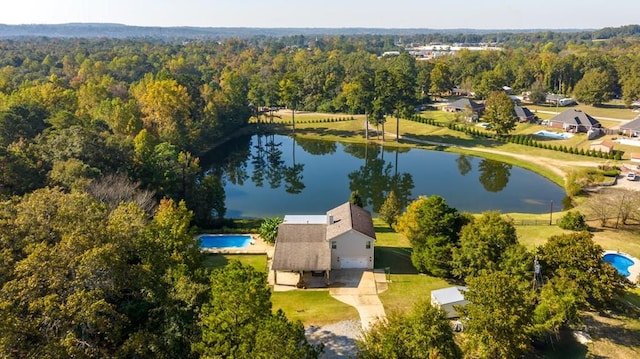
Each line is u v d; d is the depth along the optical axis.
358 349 35.75
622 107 144.50
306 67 180.75
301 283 45.53
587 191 74.50
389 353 27.98
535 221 61.78
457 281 46.28
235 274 28.56
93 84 115.31
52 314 24.80
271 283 46.41
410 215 49.31
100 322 25.61
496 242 42.06
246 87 154.75
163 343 27.31
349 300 43.06
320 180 89.31
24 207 33.44
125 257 32.44
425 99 157.62
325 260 46.25
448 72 166.12
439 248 45.56
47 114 82.12
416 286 45.53
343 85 159.75
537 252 41.31
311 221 52.88
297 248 47.59
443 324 29.09
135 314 29.58
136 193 54.69
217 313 26.92
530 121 124.81
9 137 67.75
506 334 30.17
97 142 61.25
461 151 104.69
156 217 44.00
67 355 23.80
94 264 27.42
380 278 47.22
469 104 133.50
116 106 89.00
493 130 111.31
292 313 40.78
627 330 37.12
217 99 117.94
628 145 98.06
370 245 48.22
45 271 26.58
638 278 44.47
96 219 33.72
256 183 88.12
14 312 24.84
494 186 82.69
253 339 25.66
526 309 31.25
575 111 116.81
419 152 107.12
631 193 64.31
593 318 38.75
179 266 32.50
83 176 52.53
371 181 87.81
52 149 58.53
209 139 110.88
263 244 55.97
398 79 111.38
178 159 66.38
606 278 37.09
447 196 78.00
